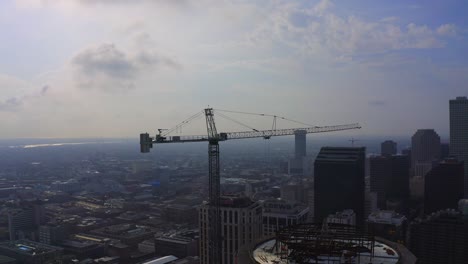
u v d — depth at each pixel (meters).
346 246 104.00
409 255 103.12
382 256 101.88
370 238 110.19
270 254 107.12
